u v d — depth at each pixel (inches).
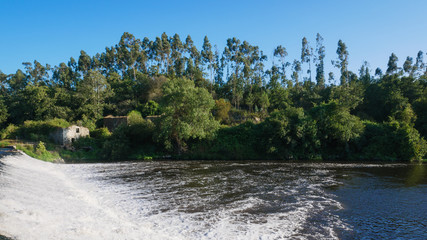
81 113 2524.6
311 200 586.6
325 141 1670.8
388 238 384.2
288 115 1695.4
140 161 1471.5
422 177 887.1
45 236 299.6
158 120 1656.0
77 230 341.1
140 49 3993.6
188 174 954.7
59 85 3909.9
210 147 1701.5
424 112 1908.2
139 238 345.7
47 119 2277.3
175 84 1664.6
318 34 3789.4
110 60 4210.1
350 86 2721.5
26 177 674.2
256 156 1651.1
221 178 868.6
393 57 3624.5
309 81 3695.9
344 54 3363.7
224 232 393.1
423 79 2662.4
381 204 556.1
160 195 625.6
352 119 1644.9
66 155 1566.2
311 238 376.8
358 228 420.2
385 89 2506.2
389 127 1684.3
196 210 507.2
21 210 376.5
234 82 3112.7
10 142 1636.3
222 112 2464.3
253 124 1807.3
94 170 1055.0
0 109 2564.0
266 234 388.5
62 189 637.9
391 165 1264.8
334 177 889.5
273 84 3284.9
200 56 3909.9
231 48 3671.3
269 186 736.3
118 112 2701.8
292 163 1359.5
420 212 502.9
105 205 531.2
